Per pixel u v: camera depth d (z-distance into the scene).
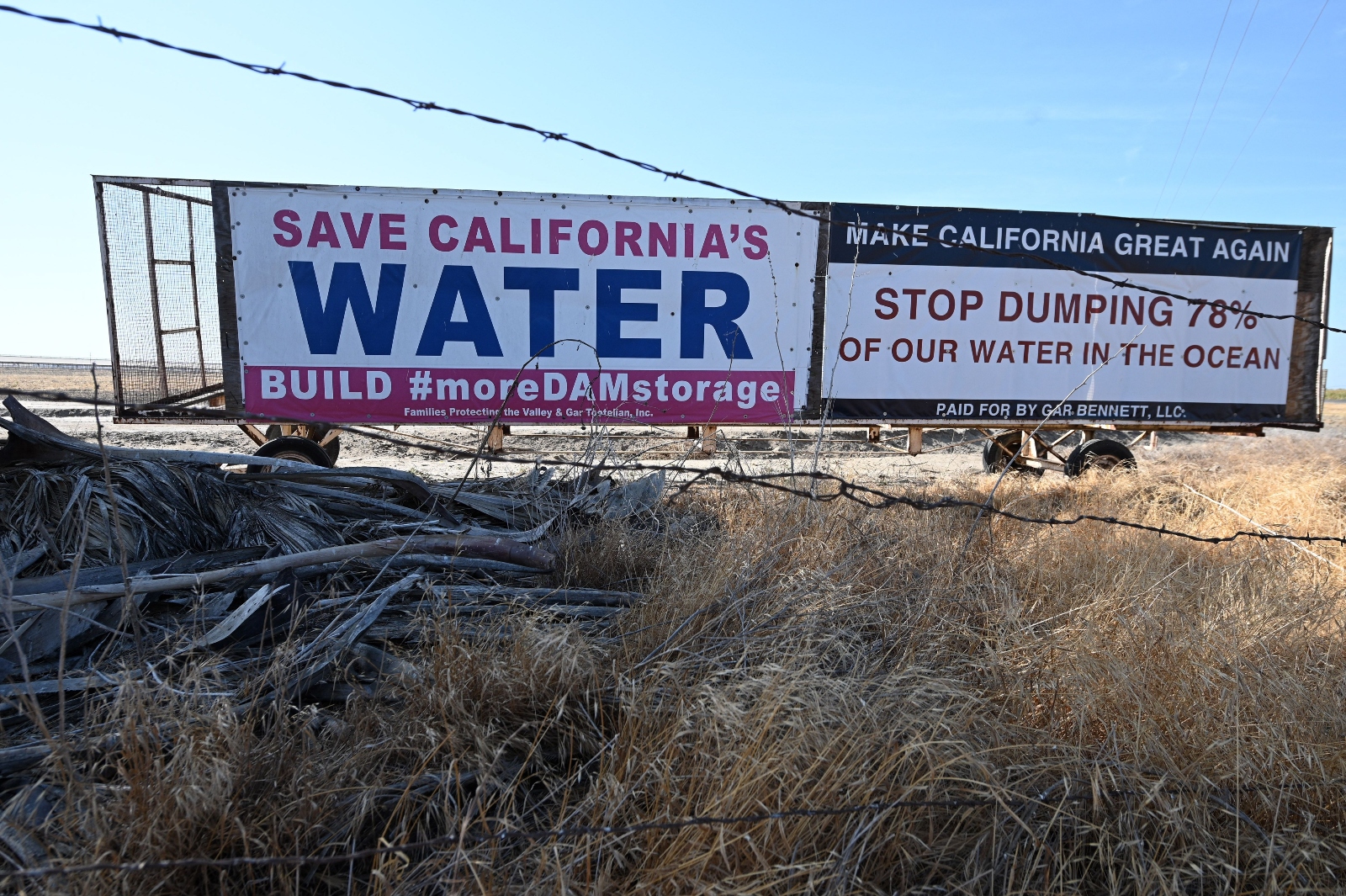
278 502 5.27
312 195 8.53
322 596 4.41
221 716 2.75
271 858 2.10
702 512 6.68
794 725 2.80
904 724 3.02
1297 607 4.62
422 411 8.91
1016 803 2.84
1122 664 3.59
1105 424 9.97
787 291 9.27
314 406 8.75
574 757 3.11
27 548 4.30
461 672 3.26
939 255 9.46
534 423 9.05
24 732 3.08
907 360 9.55
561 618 4.36
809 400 9.43
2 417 4.82
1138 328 9.85
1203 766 3.03
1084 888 2.72
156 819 2.32
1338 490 8.55
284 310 8.61
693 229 9.07
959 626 4.25
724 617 4.02
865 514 5.80
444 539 4.57
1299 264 10.00
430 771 2.92
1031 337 9.71
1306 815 2.88
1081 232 9.64
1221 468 10.19
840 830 2.61
